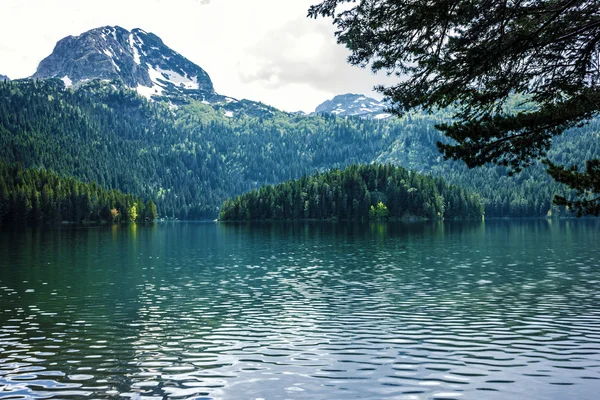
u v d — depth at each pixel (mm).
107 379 21438
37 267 59594
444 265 59219
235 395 19672
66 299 39062
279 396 19531
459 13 13969
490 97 15828
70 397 19484
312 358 24078
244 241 105312
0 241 105938
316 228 164750
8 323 31125
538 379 21000
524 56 15062
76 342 26922
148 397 19516
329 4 15773
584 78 15344
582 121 16391
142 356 24516
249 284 46062
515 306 35125
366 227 169250
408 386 20406
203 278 50188
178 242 104375
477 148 17250
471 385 20438
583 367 22359
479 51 14258
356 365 23031
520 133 16859
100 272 55125
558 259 64688
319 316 32719
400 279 48312
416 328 29469
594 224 183625
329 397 19375
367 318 32062
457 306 35375
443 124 17594
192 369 22625
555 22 14188
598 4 13852
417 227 167375
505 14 13961
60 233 142750
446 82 15742
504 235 118062
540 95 15789
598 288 42000
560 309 33969
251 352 25109
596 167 15797
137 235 134750
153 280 48875
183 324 30828
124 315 33375
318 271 54844
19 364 23312
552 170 16531
